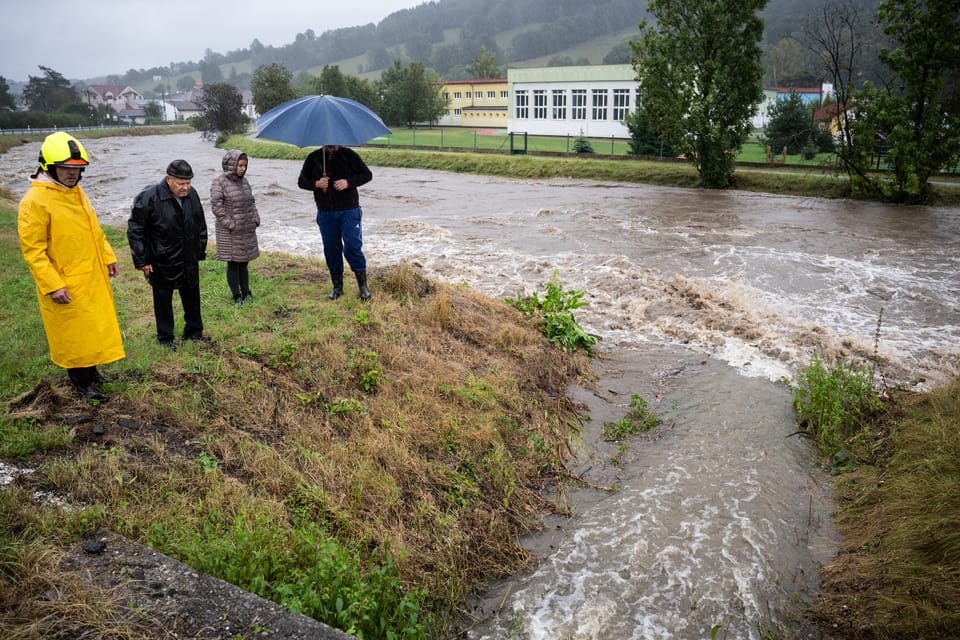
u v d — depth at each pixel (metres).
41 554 3.70
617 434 7.29
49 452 4.94
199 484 4.89
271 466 5.34
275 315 8.13
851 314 11.55
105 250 5.61
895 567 4.78
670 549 5.31
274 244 16.95
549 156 38.81
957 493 5.27
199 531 4.41
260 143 50.06
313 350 7.13
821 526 5.69
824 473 6.56
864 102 24.19
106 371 6.15
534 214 21.77
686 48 27.69
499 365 8.05
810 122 36.81
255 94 62.34
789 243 17.06
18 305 8.12
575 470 6.61
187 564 3.95
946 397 7.22
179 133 90.94
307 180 8.12
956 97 26.39
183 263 6.62
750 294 12.43
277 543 4.39
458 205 23.95
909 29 22.66
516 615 4.62
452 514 5.49
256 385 6.29
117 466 4.82
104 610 3.37
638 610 4.67
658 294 12.23
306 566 4.34
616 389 8.49
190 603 3.54
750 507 5.89
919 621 4.22
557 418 7.45
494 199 25.42
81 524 4.11
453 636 4.41
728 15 26.77
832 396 7.42
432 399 6.88
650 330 10.69
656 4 27.52
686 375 8.90
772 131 38.72
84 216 5.35
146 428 5.47
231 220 8.05
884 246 16.70
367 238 17.98
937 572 4.57
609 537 5.50
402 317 8.54
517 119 58.59
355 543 4.82
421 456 6.06
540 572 5.10
